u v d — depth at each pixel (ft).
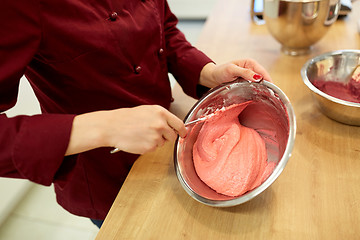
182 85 3.10
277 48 3.83
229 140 2.46
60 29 2.04
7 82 1.91
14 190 5.63
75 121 1.97
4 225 5.44
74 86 2.32
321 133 2.60
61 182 2.28
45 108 2.61
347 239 1.90
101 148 2.61
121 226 2.15
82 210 3.05
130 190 2.37
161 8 2.84
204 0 9.12
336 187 2.19
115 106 2.52
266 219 2.07
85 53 2.19
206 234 2.05
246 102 2.54
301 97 3.00
